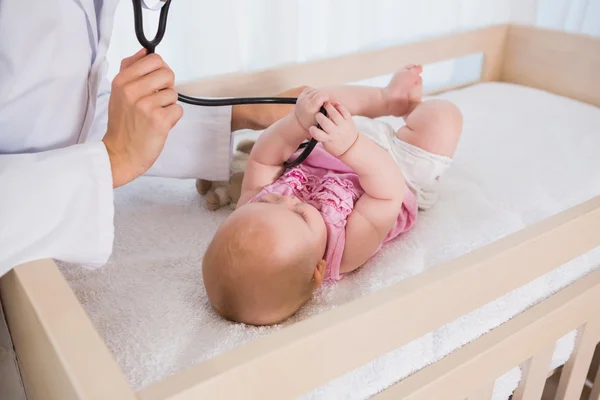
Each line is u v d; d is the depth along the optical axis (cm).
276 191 84
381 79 160
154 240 90
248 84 127
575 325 83
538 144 124
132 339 69
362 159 78
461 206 99
